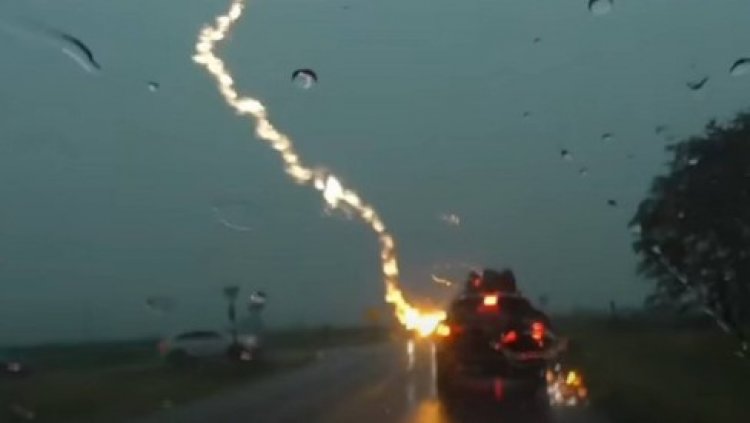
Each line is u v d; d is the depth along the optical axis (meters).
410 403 21.12
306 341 40.97
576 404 20.06
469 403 20.73
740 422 16.12
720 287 24.72
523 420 18.09
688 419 16.67
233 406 21.50
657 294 25.88
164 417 19.78
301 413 19.97
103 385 25.33
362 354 38.88
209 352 32.94
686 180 25.41
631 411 18.05
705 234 24.98
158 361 32.88
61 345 31.08
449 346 22.64
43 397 22.50
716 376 20.95
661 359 23.92
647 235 25.72
